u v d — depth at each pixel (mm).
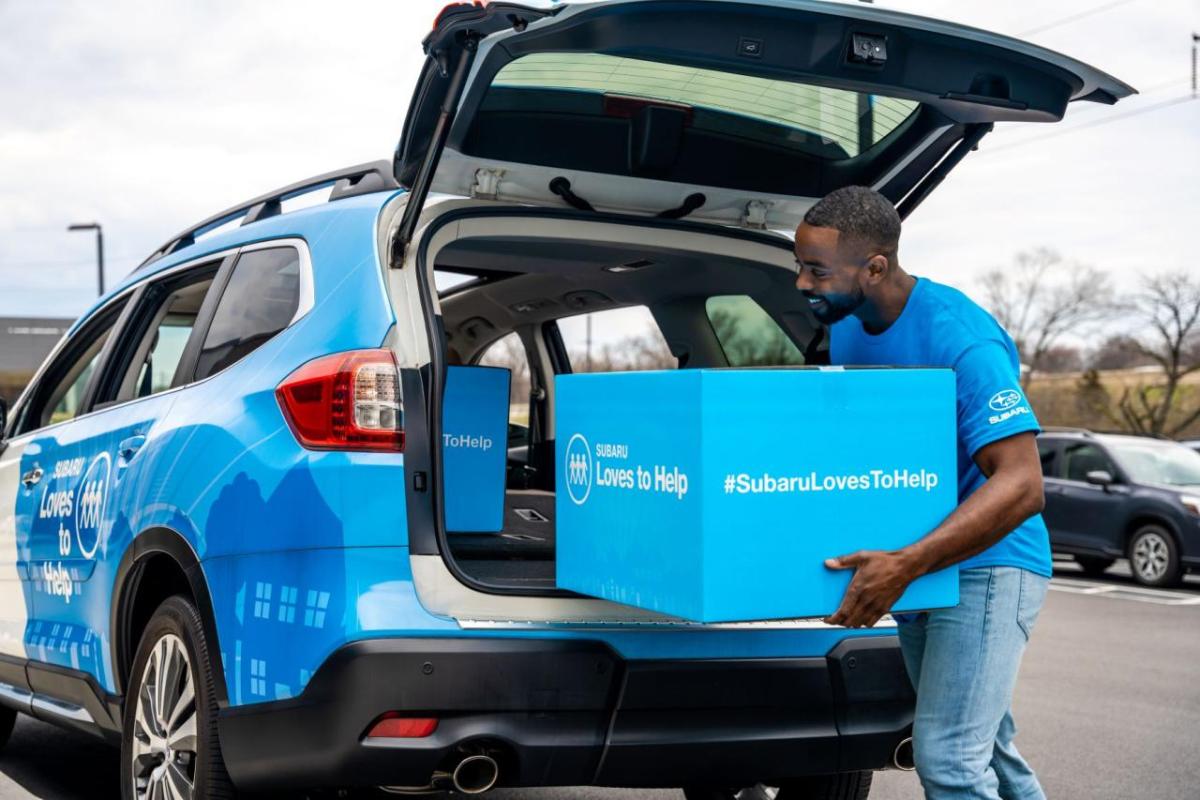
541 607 3156
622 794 5012
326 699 3012
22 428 5254
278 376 3354
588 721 3135
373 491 3084
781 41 3107
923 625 3055
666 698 3188
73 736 6000
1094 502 14695
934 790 2908
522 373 5855
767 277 4125
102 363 4617
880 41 3186
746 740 3258
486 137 3430
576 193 3721
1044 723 6613
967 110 3520
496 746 3076
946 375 2756
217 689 3367
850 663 3381
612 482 2926
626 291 4750
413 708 2980
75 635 4359
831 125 3727
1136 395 43969
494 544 4090
